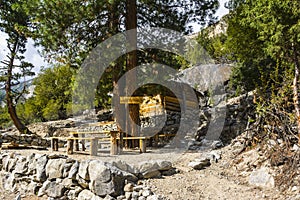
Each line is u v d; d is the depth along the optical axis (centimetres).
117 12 901
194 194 546
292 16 623
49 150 830
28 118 2025
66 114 1952
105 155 733
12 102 1569
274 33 666
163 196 525
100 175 537
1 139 1041
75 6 801
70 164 589
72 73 968
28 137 1108
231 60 1517
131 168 588
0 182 688
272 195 514
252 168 625
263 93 755
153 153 799
